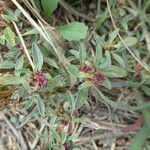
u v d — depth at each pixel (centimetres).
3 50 18
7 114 17
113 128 17
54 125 16
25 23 17
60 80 15
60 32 16
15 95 16
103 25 18
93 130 17
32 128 17
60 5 18
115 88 17
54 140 17
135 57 16
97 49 15
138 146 15
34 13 17
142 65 16
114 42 17
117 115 17
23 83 14
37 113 17
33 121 17
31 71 15
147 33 18
